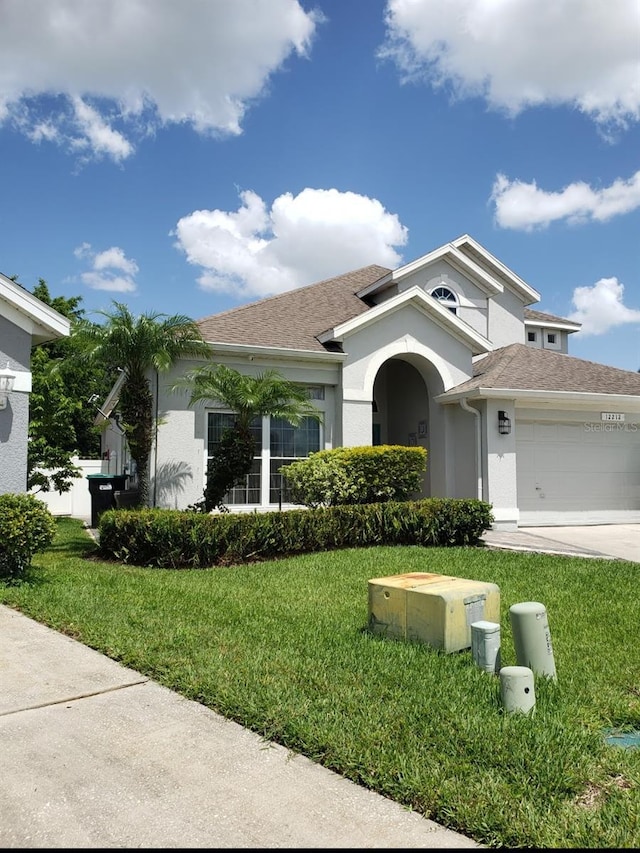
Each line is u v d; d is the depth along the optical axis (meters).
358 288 20.22
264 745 3.87
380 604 6.11
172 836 2.92
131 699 4.59
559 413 16.83
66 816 3.09
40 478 17.73
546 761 3.57
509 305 21.86
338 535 11.88
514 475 15.55
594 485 17.14
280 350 14.91
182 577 9.09
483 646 5.11
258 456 15.01
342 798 3.28
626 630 6.47
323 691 4.61
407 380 18.81
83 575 9.03
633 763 3.64
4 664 5.34
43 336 10.52
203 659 5.26
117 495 15.17
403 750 3.70
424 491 17.50
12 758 3.70
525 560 10.38
